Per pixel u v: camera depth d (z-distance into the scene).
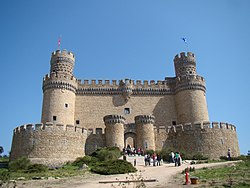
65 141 41.06
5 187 20.12
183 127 46.53
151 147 45.28
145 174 25.39
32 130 41.03
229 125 46.66
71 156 40.75
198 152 43.88
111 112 54.91
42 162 38.72
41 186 20.22
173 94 57.97
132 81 58.06
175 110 56.44
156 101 57.06
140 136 46.03
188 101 53.97
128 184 19.25
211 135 44.75
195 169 26.53
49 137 40.56
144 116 47.00
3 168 38.75
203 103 54.12
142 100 56.88
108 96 56.28
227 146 44.66
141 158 38.31
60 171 30.39
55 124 41.44
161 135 47.25
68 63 55.50
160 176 23.25
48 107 50.16
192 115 52.59
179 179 20.77
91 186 19.48
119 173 26.98
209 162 36.44
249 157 39.81
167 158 39.28
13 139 43.66
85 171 29.16
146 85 58.06
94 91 56.12
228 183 17.16
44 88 52.56
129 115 55.12
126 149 42.56
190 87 54.84
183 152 42.38
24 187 19.81
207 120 53.22
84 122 53.31
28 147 40.12
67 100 51.91
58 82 51.94
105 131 46.31
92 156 40.56
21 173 29.59
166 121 55.28
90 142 45.34
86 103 54.97
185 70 58.41
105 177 24.75
